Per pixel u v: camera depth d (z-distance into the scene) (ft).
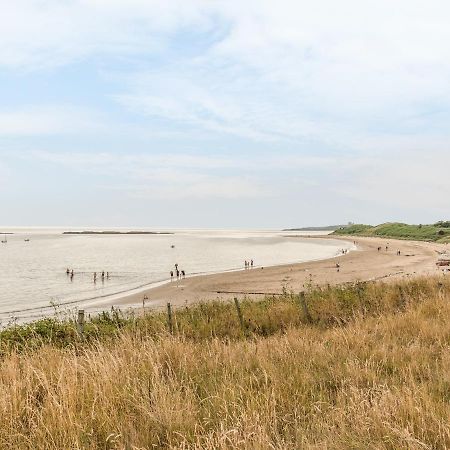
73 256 300.40
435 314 39.65
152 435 14.40
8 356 25.94
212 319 48.14
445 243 378.32
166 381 19.44
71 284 150.41
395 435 13.51
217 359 23.53
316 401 17.44
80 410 15.83
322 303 50.52
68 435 14.08
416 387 17.31
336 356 24.56
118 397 16.80
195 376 20.44
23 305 106.32
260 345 27.89
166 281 148.46
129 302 105.40
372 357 23.07
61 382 17.78
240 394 17.26
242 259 260.42
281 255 296.51
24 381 18.65
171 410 15.42
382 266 177.37
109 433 14.33
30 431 14.65
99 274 181.68
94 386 17.19
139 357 21.80
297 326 44.32
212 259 263.70
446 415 14.69
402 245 378.94
